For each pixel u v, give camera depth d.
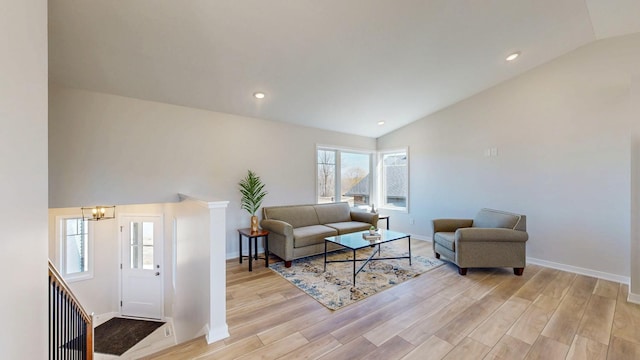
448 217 4.86
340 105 4.27
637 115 2.55
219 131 4.08
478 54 3.22
